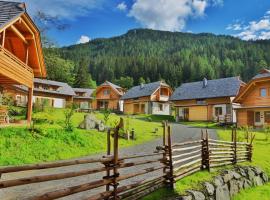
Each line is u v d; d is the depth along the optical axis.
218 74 127.12
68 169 11.70
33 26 18.33
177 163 11.28
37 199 5.19
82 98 70.62
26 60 19.45
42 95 54.59
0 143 13.18
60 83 60.31
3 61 15.69
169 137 10.04
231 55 167.38
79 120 27.55
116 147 7.43
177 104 49.03
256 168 15.34
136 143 20.14
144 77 121.81
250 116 35.75
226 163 14.23
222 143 14.34
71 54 157.38
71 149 15.37
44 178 5.39
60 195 5.64
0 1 16.73
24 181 5.01
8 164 11.58
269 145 21.27
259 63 132.25
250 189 13.70
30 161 12.50
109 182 7.13
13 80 18.03
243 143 16.22
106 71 130.12
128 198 7.79
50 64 55.59
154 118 47.34
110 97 66.25
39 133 15.80
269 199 12.78
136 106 57.91
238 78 44.72
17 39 19.44
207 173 12.15
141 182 8.49
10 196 7.88
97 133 19.64
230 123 36.09
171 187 9.67
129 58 138.50
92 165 12.77
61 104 57.62
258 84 35.41
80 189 6.18
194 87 49.41
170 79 114.19
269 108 33.78
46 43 48.94
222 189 11.59
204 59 153.62
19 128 15.66
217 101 43.31
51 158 13.54
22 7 16.39
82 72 96.31
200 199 9.75
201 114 44.81
